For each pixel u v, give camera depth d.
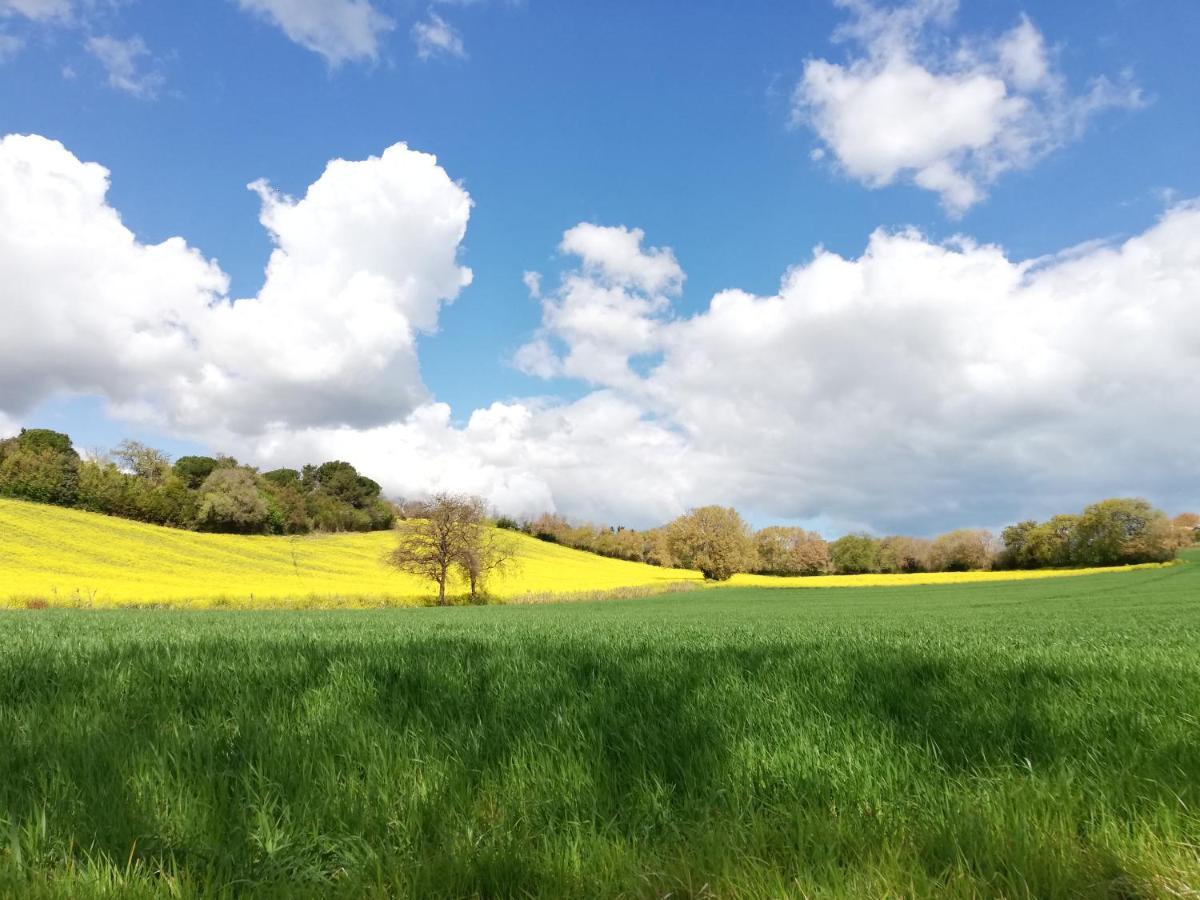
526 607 44.44
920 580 85.44
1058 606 35.88
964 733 3.47
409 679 5.02
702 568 92.12
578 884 2.10
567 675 5.24
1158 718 3.68
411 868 2.18
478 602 56.44
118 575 49.41
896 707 4.15
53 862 2.24
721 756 3.11
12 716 3.81
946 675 5.25
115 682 5.00
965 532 118.81
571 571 88.19
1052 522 109.75
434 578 55.47
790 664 5.85
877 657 6.32
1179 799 2.54
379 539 95.56
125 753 3.03
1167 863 2.14
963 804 2.54
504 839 2.38
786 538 121.94
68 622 16.50
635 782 2.83
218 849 2.27
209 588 47.12
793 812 2.53
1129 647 8.80
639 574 93.94
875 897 1.92
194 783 2.78
